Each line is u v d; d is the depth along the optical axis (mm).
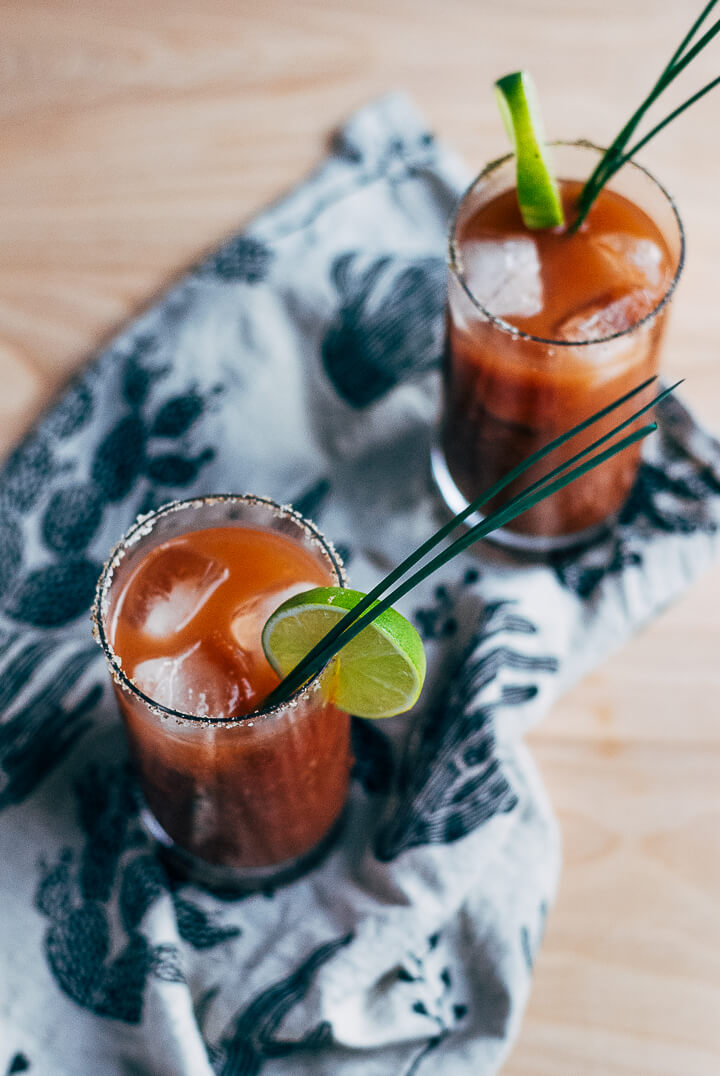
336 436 721
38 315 727
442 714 667
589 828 662
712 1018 634
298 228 737
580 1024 634
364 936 633
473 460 677
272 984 632
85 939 634
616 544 700
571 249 652
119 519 702
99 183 747
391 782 669
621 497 689
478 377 643
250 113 761
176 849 657
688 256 737
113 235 740
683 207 745
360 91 767
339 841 661
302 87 767
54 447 703
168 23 778
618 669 687
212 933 643
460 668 668
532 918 638
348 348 725
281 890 650
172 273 736
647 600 692
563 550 702
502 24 778
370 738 675
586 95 765
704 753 673
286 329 726
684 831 661
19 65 769
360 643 561
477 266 651
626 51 773
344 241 738
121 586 604
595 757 673
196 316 722
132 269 735
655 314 618
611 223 659
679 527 702
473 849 640
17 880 643
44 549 693
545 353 618
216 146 755
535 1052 631
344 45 774
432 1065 623
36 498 698
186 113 761
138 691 559
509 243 654
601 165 622
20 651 670
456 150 758
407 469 717
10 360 720
